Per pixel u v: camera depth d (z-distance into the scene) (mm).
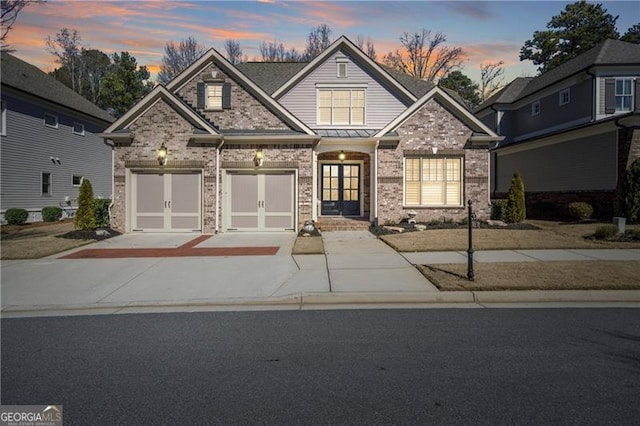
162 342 4992
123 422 3189
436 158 16047
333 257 10219
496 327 5434
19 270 9109
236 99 15883
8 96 19797
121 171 14664
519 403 3420
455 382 3822
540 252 10352
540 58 38469
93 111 26781
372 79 18297
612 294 6855
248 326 5598
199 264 9602
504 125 26531
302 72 18031
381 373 4039
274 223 15164
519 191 15516
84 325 5727
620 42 20781
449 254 10320
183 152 14625
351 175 18312
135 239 13445
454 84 43281
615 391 3623
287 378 3945
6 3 14688
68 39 49562
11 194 19922
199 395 3619
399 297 6902
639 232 11500
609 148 16938
